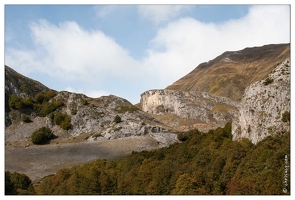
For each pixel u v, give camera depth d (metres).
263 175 80.38
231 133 147.38
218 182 89.56
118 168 122.06
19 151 185.38
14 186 103.44
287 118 107.38
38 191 101.56
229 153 106.12
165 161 117.75
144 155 146.75
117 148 188.75
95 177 96.25
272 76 124.88
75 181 95.25
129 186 92.81
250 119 121.56
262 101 119.50
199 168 103.00
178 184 86.31
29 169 156.12
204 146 142.00
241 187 79.25
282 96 113.44
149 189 89.50
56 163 165.88
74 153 182.50
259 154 92.06
